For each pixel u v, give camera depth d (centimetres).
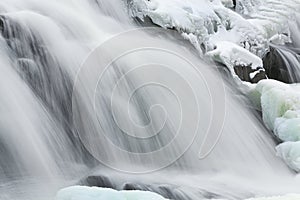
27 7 897
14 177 683
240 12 1260
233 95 985
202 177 784
